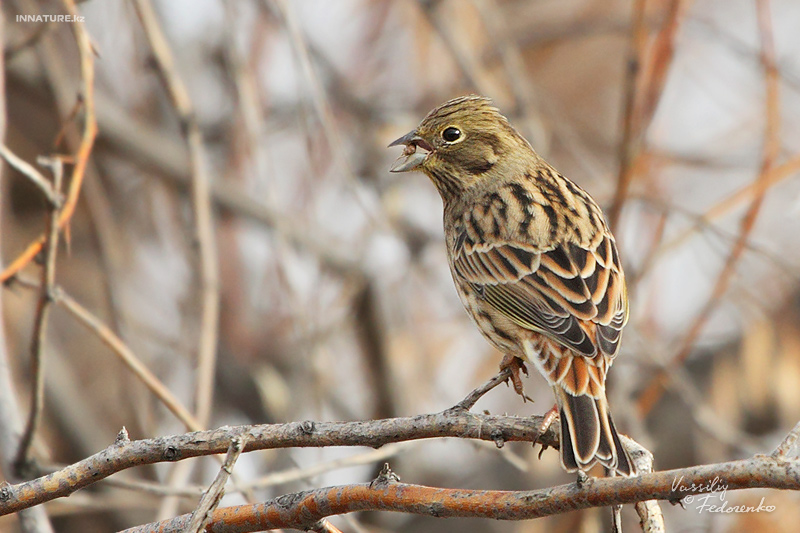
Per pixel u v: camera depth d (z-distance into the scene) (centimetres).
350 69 1465
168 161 1344
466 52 1311
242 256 1401
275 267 1357
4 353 876
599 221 902
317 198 1334
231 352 1384
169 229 1409
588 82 1535
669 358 1205
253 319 1387
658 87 1078
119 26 1348
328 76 1407
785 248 1352
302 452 1241
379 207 1345
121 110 1352
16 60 1293
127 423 1285
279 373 1384
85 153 867
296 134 1380
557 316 809
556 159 1460
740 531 1116
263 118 1329
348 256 1334
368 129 1400
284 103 1387
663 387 1244
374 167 1380
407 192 1454
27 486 643
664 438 1330
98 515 1302
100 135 1313
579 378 775
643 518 653
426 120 974
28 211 1427
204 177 1063
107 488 1265
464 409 649
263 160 1117
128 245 1411
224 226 1382
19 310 1319
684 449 1326
